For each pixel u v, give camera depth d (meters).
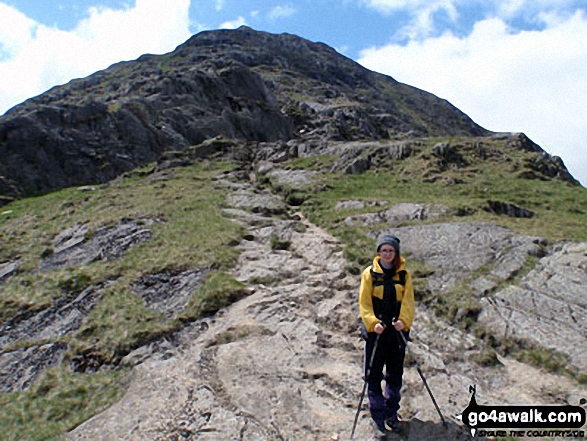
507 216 17.48
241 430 6.71
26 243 18.72
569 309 9.50
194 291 12.35
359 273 12.70
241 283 12.56
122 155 42.28
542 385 7.75
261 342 9.48
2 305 13.32
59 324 11.98
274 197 23.05
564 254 12.00
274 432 6.68
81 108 43.34
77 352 10.41
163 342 10.32
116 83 74.69
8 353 10.99
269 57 122.38
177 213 19.64
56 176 39.12
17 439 7.88
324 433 6.65
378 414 6.57
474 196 21.14
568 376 7.89
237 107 59.97
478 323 9.66
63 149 40.22
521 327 9.18
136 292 12.80
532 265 11.66
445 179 24.25
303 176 27.83
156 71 76.25
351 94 124.50
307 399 7.54
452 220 15.98
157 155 44.94
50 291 13.72
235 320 10.60
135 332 10.62
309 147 36.56
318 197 22.59
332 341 9.45
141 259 14.88
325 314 10.55
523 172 25.88
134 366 9.58
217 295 11.77
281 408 7.27
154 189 25.64
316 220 18.98
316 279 12.55
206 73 60.84
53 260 16.45
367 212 18.59
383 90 153.38
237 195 22.78
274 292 11.90
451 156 28.19
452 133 139.88
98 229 18.44
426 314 10.39
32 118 40.31
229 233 16.50
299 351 9.07
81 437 6.94
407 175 26.02
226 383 8.05
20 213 23.92
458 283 11.36
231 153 37.22
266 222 18.23
